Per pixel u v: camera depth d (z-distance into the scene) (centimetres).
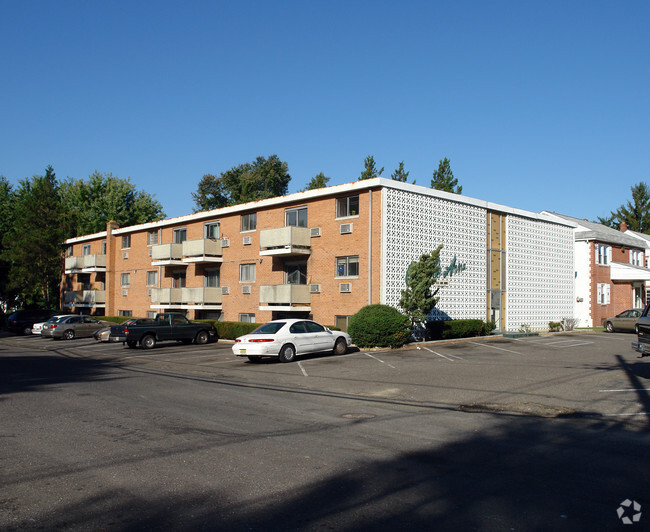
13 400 1172
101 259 4469
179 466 675
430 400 1162
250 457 712
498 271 3039
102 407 1086
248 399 1188
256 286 3083
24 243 4925
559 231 3516
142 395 1245
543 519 501
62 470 662
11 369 1816
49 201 5122
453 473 642
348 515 515
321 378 1524
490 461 693
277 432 859
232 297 3238
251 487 595
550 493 571
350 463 684
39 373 1698
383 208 2467
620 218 7594
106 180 6750
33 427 900
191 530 484
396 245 2502
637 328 1534
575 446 768
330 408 1077
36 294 5447
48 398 1199
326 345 2036
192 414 1012
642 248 4400
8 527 493
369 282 2473
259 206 3064
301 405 1112
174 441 802
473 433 851
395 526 489
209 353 2381
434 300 2377
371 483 607
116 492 583
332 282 2652
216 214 3366
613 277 3944
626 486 593
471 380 1408
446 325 2581
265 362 1964
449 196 2756
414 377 1490
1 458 716
